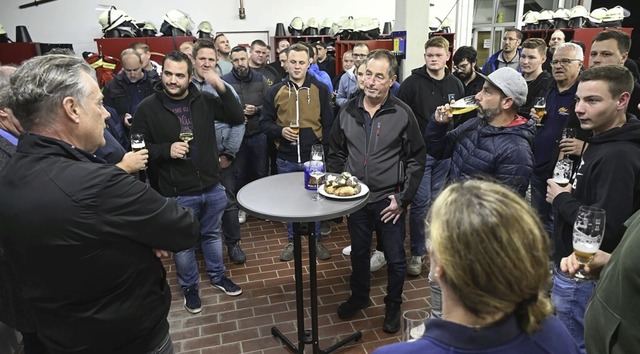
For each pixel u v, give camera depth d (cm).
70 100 109
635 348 102
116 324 115
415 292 283
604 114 160
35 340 177
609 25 612
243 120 275
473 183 71
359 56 419
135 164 191
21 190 104
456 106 226
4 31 554
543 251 64
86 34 650
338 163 251
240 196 203
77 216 102
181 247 123
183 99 247
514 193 69
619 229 143
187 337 245
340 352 229
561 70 260
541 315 66
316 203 191
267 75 463
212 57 303
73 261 105
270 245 360
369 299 261
